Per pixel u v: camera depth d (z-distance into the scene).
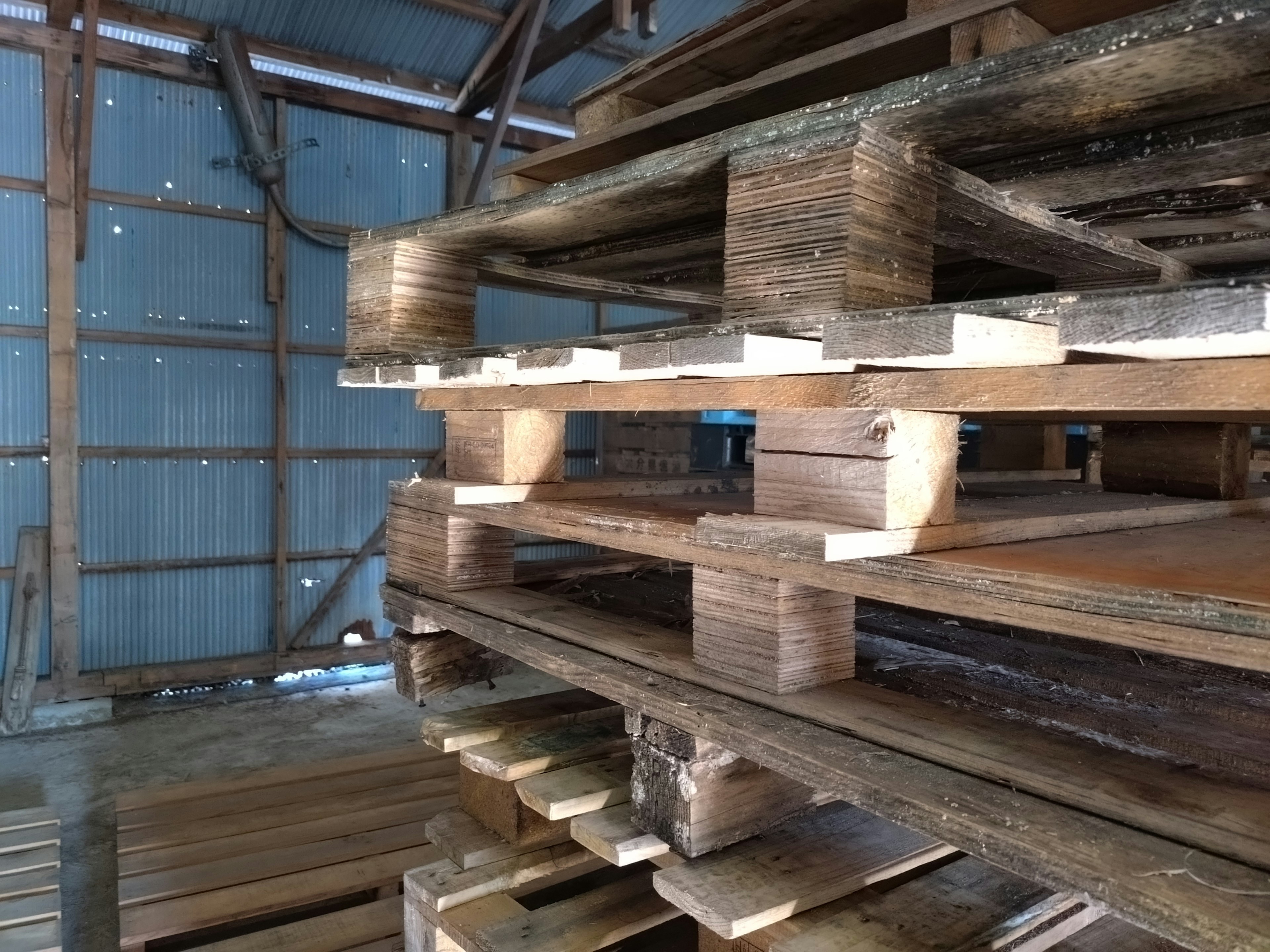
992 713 1.44
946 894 1.54
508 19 6.68
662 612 2.28
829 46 2.16
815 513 1.39
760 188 1.45
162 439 6.45
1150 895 0.95
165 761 5.43
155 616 6.54
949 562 1.22
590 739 2.14
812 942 1.41
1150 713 1.42
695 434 7.44
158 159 6.27
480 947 1.96
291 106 6.76
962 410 1.23
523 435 2.15
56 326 5.95
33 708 5.97
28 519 6.07
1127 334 0.93
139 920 2.95
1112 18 1.52
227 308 6.61
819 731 1.37
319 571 7.16
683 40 2.34
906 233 1.41
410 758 4.36
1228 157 1.42
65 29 5.81
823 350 1.26
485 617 2.15
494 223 2.07
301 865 3.32
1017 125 1.37
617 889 2.19
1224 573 1.14
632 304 3.39
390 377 2.12
